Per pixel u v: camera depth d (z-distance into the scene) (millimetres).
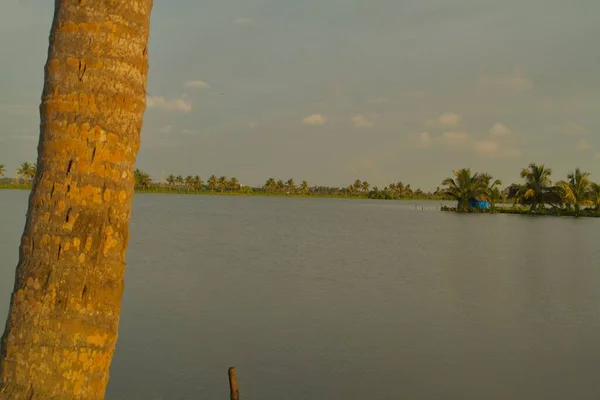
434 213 109562
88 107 3123
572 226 67250
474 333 15125
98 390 3207
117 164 3211
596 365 12523
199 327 14977
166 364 12008
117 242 3236
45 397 3039
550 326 16094
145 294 19594
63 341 3068
